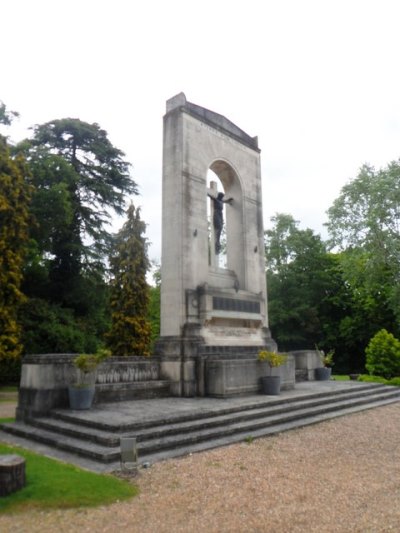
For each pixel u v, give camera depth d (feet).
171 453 30.07
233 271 68.13
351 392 59.57
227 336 59.67
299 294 145.69
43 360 39.63
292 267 147.13
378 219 115.85
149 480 25.08
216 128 66.28
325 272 147.95
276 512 21.30
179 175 58.54
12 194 80.33
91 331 107.34
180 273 56.18
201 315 56.75
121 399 46.44
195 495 23.17
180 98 61.16
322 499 23.24
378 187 114.21
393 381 76.84
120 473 25.90
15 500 21.34
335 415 46.78
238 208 69.97
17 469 22.41
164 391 51.31
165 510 21.18
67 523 19.51
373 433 40.24
